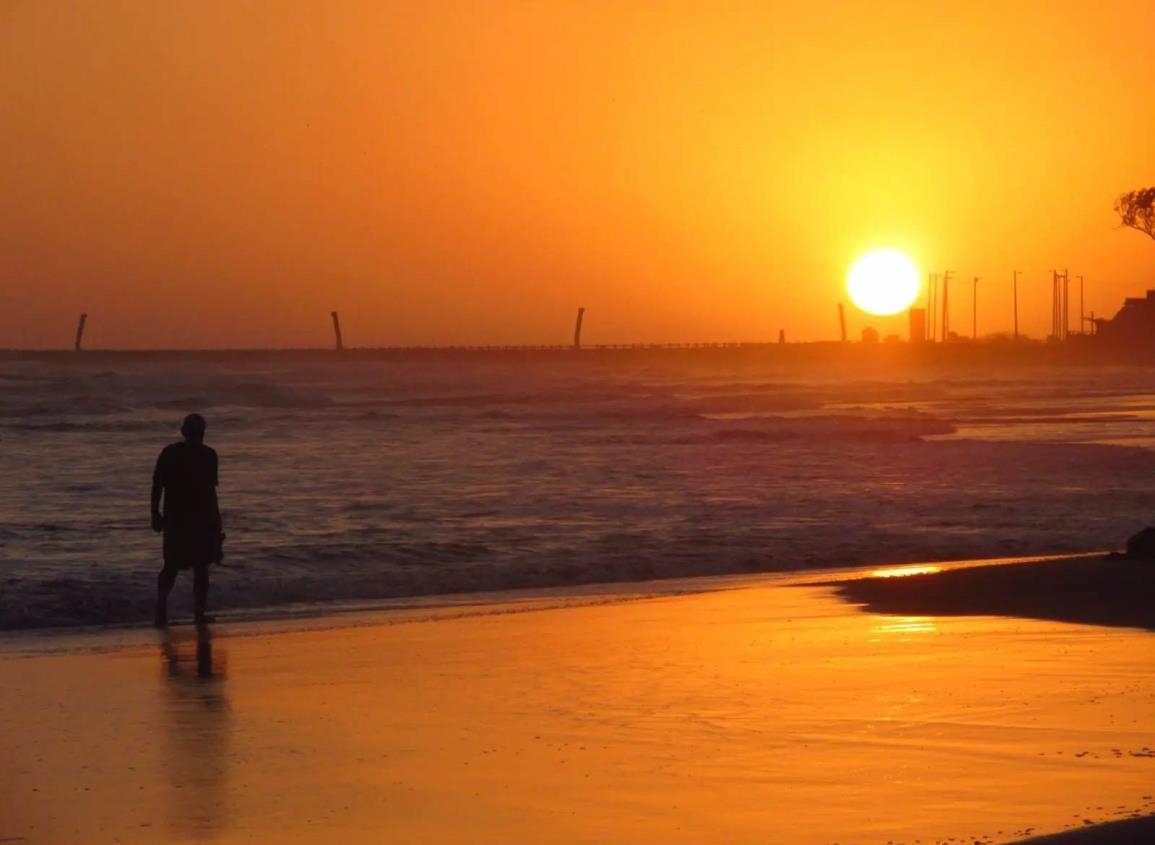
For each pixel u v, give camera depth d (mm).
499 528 85438
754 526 86938
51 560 70062
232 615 54094
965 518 91188
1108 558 65875
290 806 24781
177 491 52250
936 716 31312
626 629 47281
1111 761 26750
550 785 25938
